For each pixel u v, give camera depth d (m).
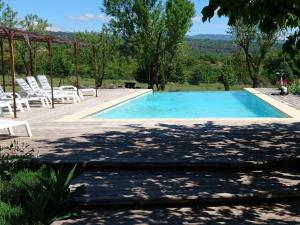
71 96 16.08
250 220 4.77
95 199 5.09
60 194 5.02
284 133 8.59
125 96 19.12
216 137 8.26
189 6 25.09
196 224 4.68
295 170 6.34
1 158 6.23
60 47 30.77
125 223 4.72
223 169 6.32
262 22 4.90
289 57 5.40
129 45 26.11
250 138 8.10
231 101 20.11
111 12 25.64
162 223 4.71
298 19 5.15
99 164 6.45
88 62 26.92
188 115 15.77
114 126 9.84
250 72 27.42
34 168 6.47
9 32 11.47
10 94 14.62
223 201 5.23
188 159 6.48
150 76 26.70
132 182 5.77
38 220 4.58
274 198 5.34
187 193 5.27
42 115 12.33
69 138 8.42
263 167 6.41
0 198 5.02
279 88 21.83
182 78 33.00
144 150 7.21
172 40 25.50
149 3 25.09
